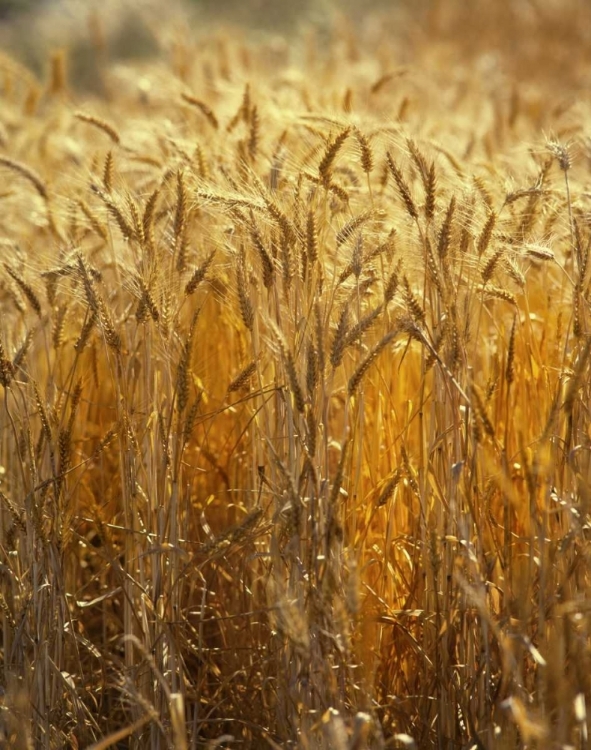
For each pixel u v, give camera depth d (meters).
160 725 2.29
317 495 2.30
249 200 2.36
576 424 2.35
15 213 2.84
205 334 2.56
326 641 2.30
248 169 2.47
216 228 2.46
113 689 2.51
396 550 2.45
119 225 2.43
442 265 2.35
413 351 2.48
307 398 2.30
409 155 2.43
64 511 2.40
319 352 2.29
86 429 2.59
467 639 2.37
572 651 2.26
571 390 2.27
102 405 2.50
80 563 2.58
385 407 2.45
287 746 2.34
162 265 2.43
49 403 2.46
